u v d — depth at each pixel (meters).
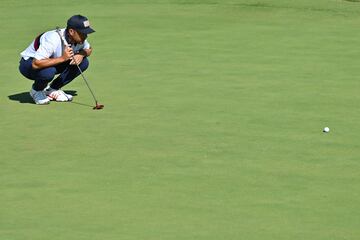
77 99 45.50
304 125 40.56
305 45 56.31
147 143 38.28
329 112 42.56
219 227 29.55
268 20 63.66
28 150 37.75
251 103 44.00
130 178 34.25
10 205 31.70
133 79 48.91
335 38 58.16
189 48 55.78
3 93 47.03
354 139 38.59
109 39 58.59
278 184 33.50
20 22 63.97
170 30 60.97
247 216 30.47
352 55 53.72
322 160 36.06
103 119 41.88
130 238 28.72
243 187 33.19
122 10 67.56
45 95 44.88
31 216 30.69
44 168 35.53
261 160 36.09
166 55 54.12
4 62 53.44
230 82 47.91
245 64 51.62
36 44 43.78
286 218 30.27
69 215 30.72
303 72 49.88
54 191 33.03
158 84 47.75
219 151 37.19
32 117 42.44
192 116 42.03
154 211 30.98
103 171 35.06
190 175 34.50
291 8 67.00
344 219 30.16
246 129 40.03
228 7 67.75
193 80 48.34
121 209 31.20
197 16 65.25
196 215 30.59
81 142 38.59
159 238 28.70
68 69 44.53
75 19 42.97
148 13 66.31
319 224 29.77
